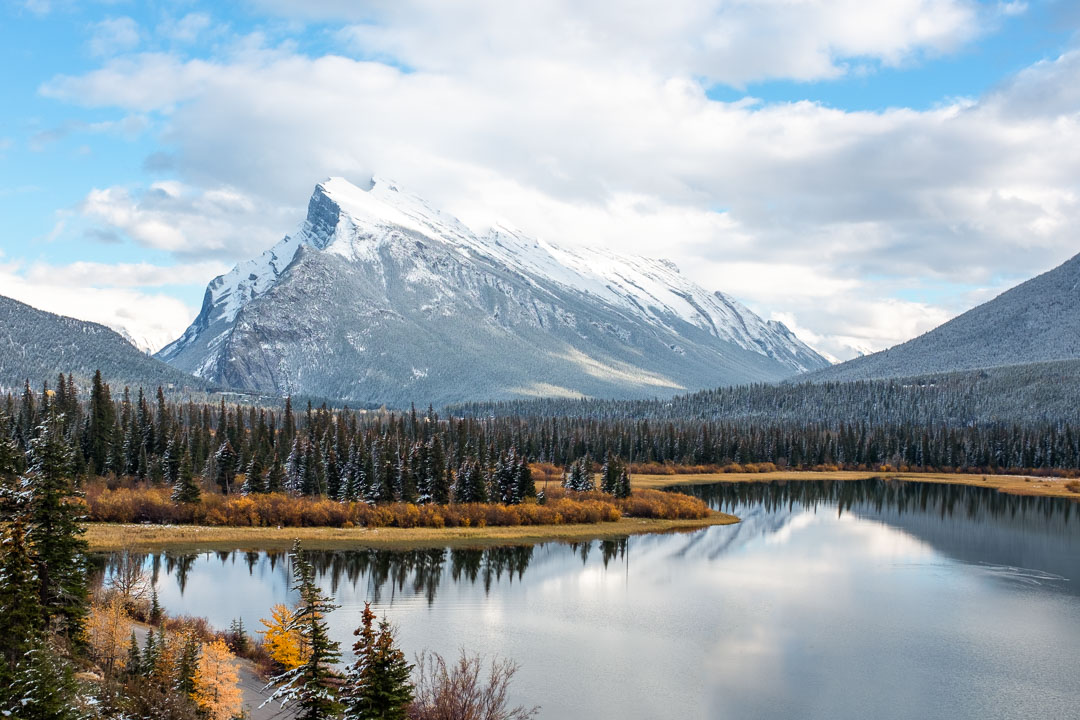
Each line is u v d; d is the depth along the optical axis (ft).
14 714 152.56
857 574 427.74
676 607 361.71
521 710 246.68
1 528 181.98
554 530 538.47
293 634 240.94
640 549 490.08
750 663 295.89
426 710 196.24
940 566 447.83
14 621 171.83
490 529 534.37
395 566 432.25
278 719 205.57
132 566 340.18
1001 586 404.77
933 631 333.83
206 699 202.08
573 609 355.15
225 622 312.50
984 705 265.95
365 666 161.48
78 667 204.74
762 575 423.64
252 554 448.65
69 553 218.18
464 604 360.07
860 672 289.94
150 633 220.02
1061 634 332.80
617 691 266.98
